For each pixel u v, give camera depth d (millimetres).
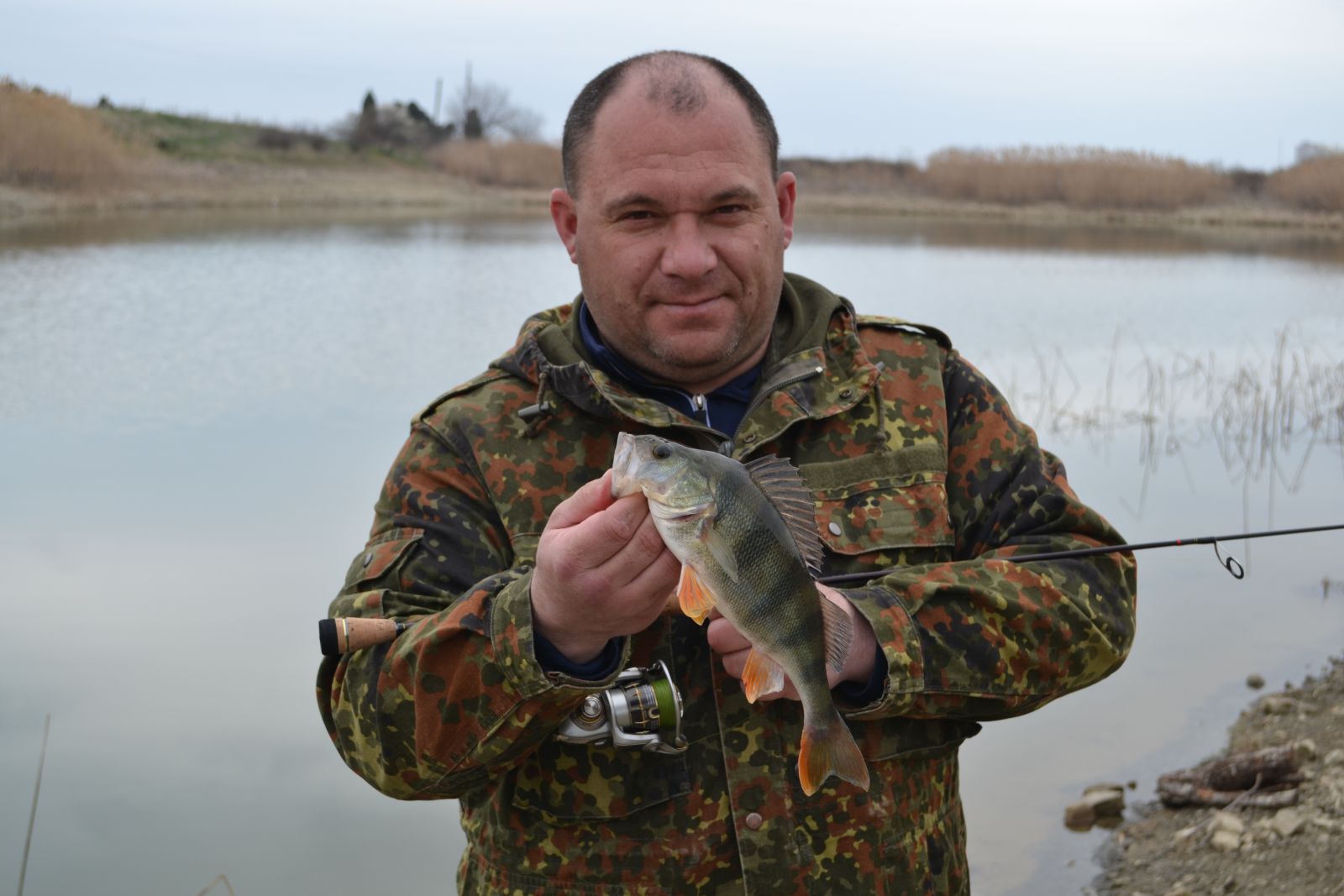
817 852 2477
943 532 2727
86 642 6613
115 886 4773
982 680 2469
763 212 2709
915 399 2844
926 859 2600
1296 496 10203
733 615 2225
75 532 8148
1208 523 9523
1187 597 8016
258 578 7488
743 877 2459
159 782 5453
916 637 2430
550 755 2512
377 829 5293
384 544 2688
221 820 5270
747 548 2213
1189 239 37156
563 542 2162
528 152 56594
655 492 2133
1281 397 12797
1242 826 5230
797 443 2756
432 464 2742
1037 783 5816
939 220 45750
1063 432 12336
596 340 2891
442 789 2451
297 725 5992
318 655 6629
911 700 2420
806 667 2281
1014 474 2816
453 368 13789
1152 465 11133
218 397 12000
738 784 2484
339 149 54062
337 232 30578
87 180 33656
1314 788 5453
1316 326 18547
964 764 6035
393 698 2396
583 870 2498
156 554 7832
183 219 32094
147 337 14727
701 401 2785
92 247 23203
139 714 5965
